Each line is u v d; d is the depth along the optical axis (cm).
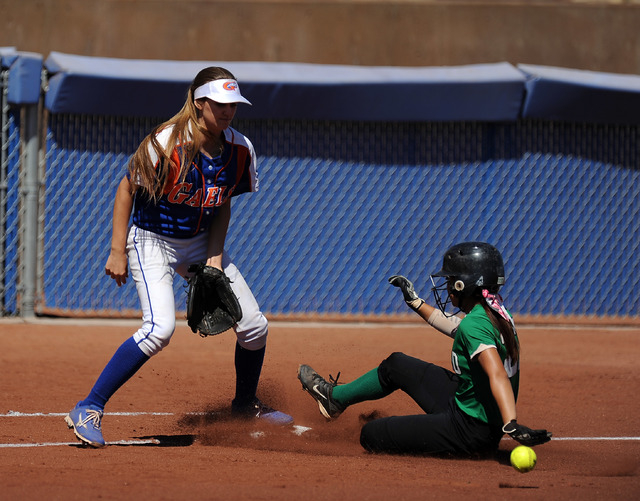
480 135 4366
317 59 5406
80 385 2417
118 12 5381
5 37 5334
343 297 4269
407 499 1210
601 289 4491
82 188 4053
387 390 1750
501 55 5391
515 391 1559
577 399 2341
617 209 4509
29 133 3900
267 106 4094
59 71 3897
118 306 4084
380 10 5412
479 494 1249
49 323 3791
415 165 4331
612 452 1686
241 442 1741
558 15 5403
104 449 1625
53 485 1266
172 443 1716
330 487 1287
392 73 4219
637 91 4344
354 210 4291
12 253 3959
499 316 1519
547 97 4266
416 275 4331
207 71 1675
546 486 1317
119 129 4081
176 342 3356
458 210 4356
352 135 4284
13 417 1961
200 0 5394
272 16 5403
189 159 1662
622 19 5419
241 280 1847
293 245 4247
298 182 4247
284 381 2488
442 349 3266
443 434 1569
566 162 4444
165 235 1730
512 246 4397
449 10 5400
